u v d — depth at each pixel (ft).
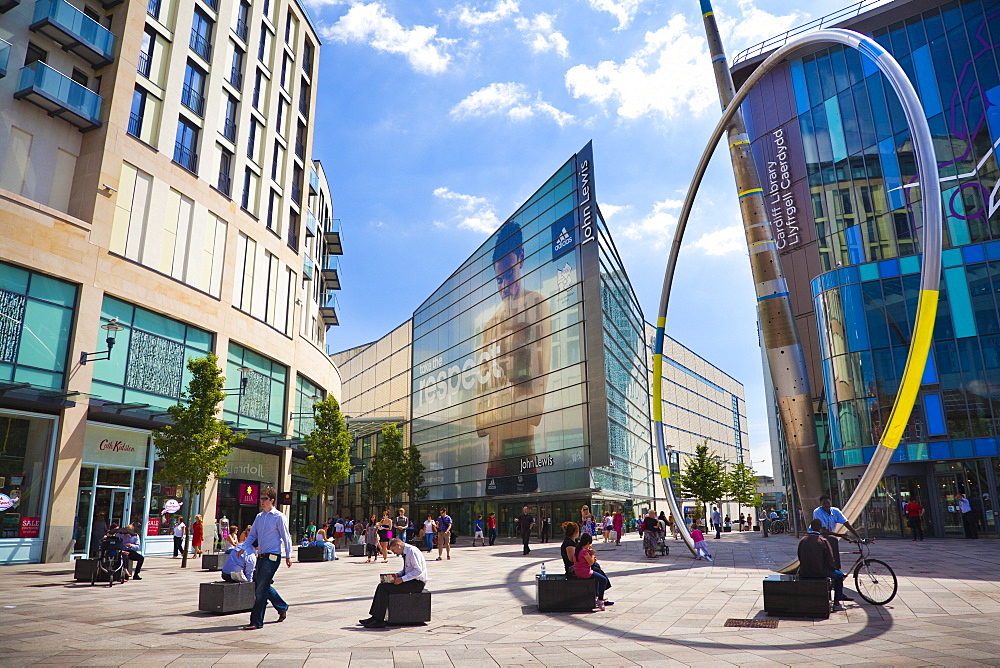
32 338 65.82
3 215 64.13
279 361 108.37
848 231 106.01
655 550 68.44
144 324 79.51
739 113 71.26
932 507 88.63
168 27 87.71
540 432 136.05
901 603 31.99
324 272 163.94
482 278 166.71
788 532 135.85
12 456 64.39
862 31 108.37
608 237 141.90
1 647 23.29
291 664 20.51
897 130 101.96
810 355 114.21
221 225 94.94
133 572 53.42
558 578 33.12
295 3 123.34
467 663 20.72
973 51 95.96
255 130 107.65
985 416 86.28
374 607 28.66
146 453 79.51
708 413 239.91
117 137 76.79
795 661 20.44
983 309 89.15
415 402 197.88
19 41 70.95
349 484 222.48
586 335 125.70
